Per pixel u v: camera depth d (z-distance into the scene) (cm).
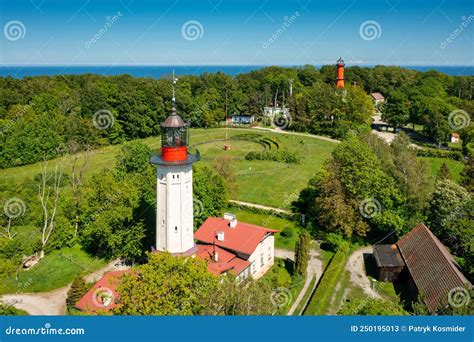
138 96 12950
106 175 5872
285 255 5516
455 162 9575
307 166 9469
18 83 13112
